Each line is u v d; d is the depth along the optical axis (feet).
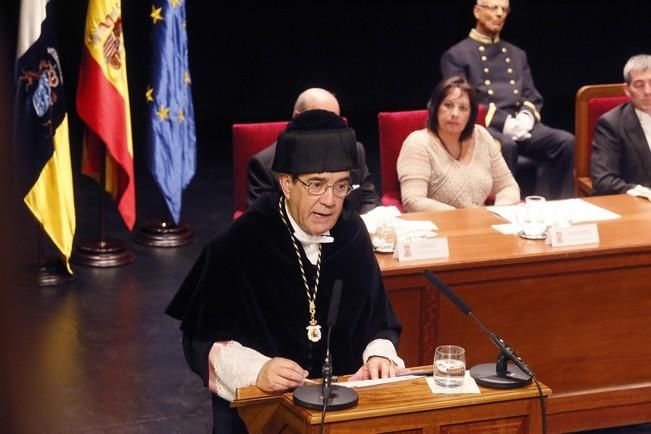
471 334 20.25
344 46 59.36
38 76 28.78
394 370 13.04
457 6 60.39
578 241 20.88
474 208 24.38
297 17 58.29
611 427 22.13
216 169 46.96
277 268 13.06
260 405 11.87
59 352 25.61
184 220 38.34
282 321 13.12
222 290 13.06
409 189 25.98
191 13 56.65
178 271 32.32
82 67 31.42
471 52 35.27
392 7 59.52
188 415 22.36
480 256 20.06
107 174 32.89
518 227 22.49
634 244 20.93
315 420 10.62
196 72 57.36
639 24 63.82
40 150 29.09
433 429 11.25
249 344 13.03
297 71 58.85
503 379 11.88
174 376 24.52
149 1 54.95
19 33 28.58
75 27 53.47
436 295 19.83
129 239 35.47
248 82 58.18
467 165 26.45
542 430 11.80
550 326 20.79
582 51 63.41
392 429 11.05
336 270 13.29
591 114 30.22
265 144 26.55
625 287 21.16
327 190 12.49
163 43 33.58
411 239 20.25
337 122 12.55
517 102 35.22
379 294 13.83
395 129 28.07
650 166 28.04
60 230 29.94
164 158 34.09
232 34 57.47
